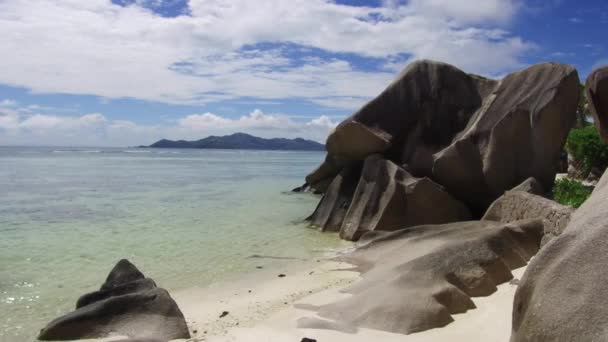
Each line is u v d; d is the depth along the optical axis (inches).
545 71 661.3
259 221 764.0
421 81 757.3
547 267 154.3
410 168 700.7
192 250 561.0
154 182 1486.2
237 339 290.4
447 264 343.3
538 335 143.3
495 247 369.7
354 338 272.2
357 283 371.2
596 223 150.3
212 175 1861.5
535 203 431.8
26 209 880.3
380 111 750.5
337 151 751.1
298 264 493.0
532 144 635.5
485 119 671.1
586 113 1331.2
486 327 269.9
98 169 2130.9
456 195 663.8
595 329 130.3
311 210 883.4
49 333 308.8
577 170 939.3
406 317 285.6
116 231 674.8
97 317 315.3
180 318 317.1
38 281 438.0
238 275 458.3
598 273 138.7
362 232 613.3
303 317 316.2
